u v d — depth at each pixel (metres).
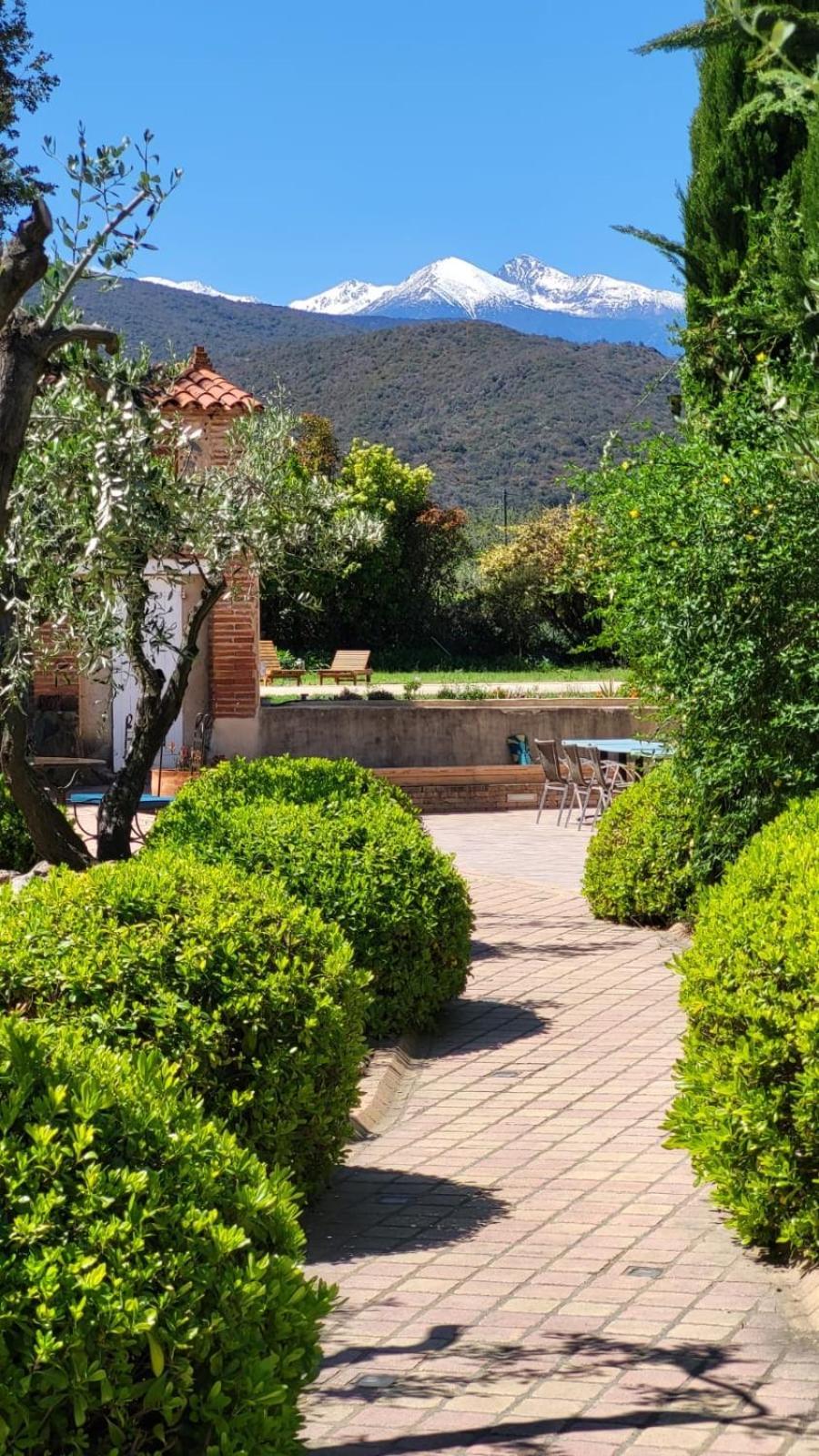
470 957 9.98
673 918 11.72
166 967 5.45
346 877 8.48
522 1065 7.97
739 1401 4.09
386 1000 8.38
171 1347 2.84
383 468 47.66
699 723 10.38
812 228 9.23
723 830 10.82
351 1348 4.53
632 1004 9.26
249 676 20.62
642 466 10.55
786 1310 4.76
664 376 11.43
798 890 5.84
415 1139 6.77
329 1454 3.83
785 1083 5.16
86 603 8.95
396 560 46.44
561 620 46.59
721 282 11.18
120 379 7.70
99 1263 2.86
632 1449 3.82
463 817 20.33
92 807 18.95
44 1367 2.71
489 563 47.50
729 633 9.95
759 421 9.66
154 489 7.46
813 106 2.66
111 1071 3.45
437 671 45.03
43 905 5.64
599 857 12.17
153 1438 2.84
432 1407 4.10
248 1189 3.26
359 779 10.85
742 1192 5.26
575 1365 4.36
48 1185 2.95
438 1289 4.99
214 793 10.27
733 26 3.43
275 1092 5.50
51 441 7.98
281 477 11.20
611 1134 6.73
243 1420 2.88
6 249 4.36
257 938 5.75
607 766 18.80
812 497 9.55
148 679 10.38
